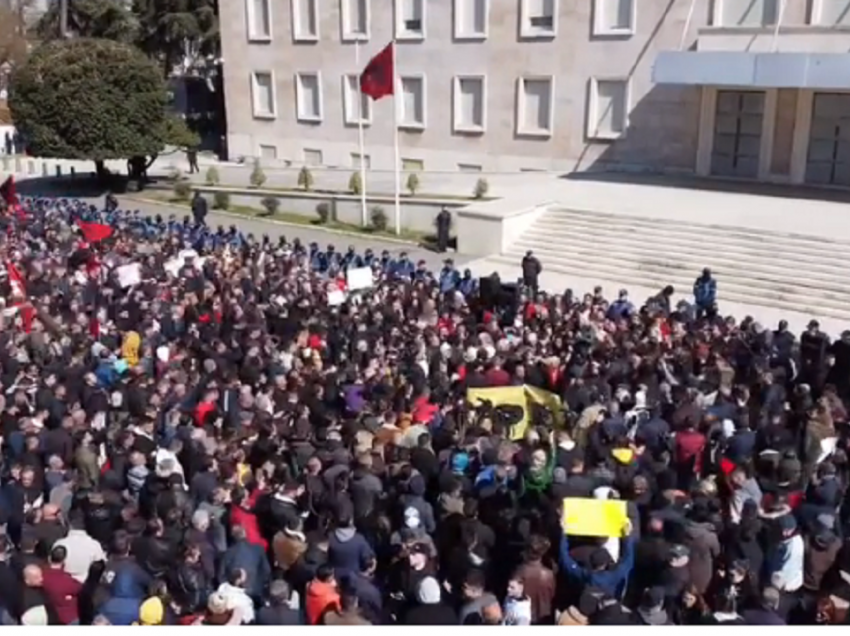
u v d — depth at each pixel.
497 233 28.14
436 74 39.88
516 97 37.81
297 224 32.78
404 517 9.12
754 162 33.44
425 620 7.31
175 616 7.72
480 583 7.73
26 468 10.02
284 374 13.34
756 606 7.56
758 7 31.78
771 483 9.99
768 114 32.59
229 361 14.13
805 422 11.81
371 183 36.38
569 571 8.39
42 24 61.94
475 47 38.44
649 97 34.75
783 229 25.36
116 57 38.03
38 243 22.73
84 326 15.95
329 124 44.16
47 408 12.01
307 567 8.39
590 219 28.34
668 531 8.66
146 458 10.20
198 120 58.53
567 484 9.50
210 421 11.59
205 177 40.47
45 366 13.87
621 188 32.62
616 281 25.44
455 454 10.38
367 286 18.94
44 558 8.45
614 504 8.48
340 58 42.75
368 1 41.06
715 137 34.06
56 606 8.12
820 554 8.76
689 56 31.73
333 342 15.09
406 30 40.44
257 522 9.24
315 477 9.86
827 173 32.12
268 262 21.27
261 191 35.38
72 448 10.80
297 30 44.06
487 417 11.55
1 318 15.92
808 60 29.27
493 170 39.16
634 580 8.62
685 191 31.73
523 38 37.06
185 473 10.45
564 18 35.91
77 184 41.12
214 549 8.71
